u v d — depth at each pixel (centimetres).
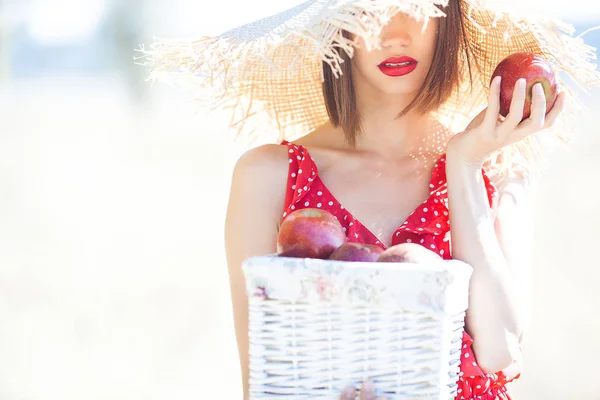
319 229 208
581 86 236
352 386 194
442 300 188
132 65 2397
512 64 222
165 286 779
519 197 258
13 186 1320
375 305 191
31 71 3256
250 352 197
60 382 554
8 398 521
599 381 526
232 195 261
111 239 980
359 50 250
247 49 229
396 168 263
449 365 200
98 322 677
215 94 264
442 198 250
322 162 264
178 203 1180
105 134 1930
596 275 749
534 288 721
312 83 274
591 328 624
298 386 196
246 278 196
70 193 1266
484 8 235
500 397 244
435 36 250
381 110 264
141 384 548
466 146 230
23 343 630
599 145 1370
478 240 231
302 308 194
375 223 255
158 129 2011
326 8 213
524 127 221
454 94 275
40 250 923
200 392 534
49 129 2002
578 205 1020
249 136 285
